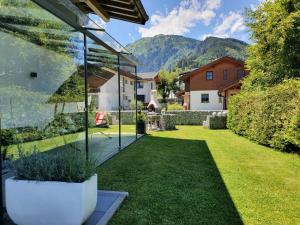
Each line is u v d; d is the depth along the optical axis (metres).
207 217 2.86
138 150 6.80
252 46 12.06
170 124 13.19
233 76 24.25
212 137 9.84
